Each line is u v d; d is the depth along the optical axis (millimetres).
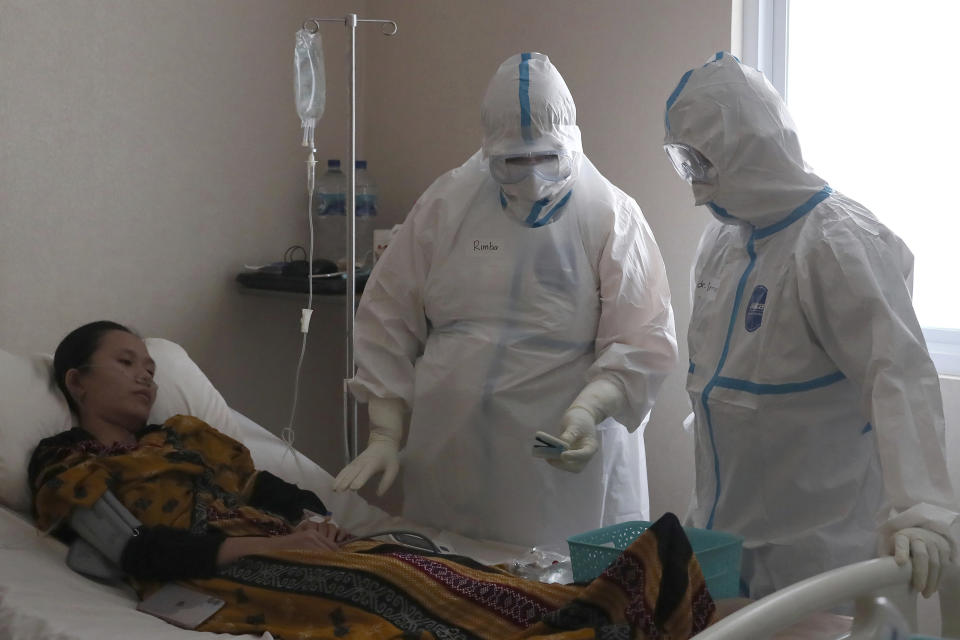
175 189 2850
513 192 2129
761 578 1888
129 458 1931
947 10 2416
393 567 1601
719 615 1553
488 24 3018
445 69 3131
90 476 1853
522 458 2215
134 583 1813
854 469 1839
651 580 1369
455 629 1499
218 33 2922
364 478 2207
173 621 1654
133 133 2742
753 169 1819
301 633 1550
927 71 2449
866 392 1688
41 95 2555
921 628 2270
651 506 2750
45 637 1484
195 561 1750
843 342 1734
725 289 1944
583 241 2213
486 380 2215
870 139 2543
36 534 1893
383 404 2350
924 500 1536
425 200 2344
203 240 2930
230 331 3012
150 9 2754
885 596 1351
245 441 2447
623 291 2172
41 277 2588
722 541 1760
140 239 2779
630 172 2727
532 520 2238
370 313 2371
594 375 2160
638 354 2156
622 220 2219
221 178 2961
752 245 1902
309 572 1656
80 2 2611
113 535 1814
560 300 2209
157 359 2346
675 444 2686
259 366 3096
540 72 2127
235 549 1772
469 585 1541
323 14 3211
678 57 2617
